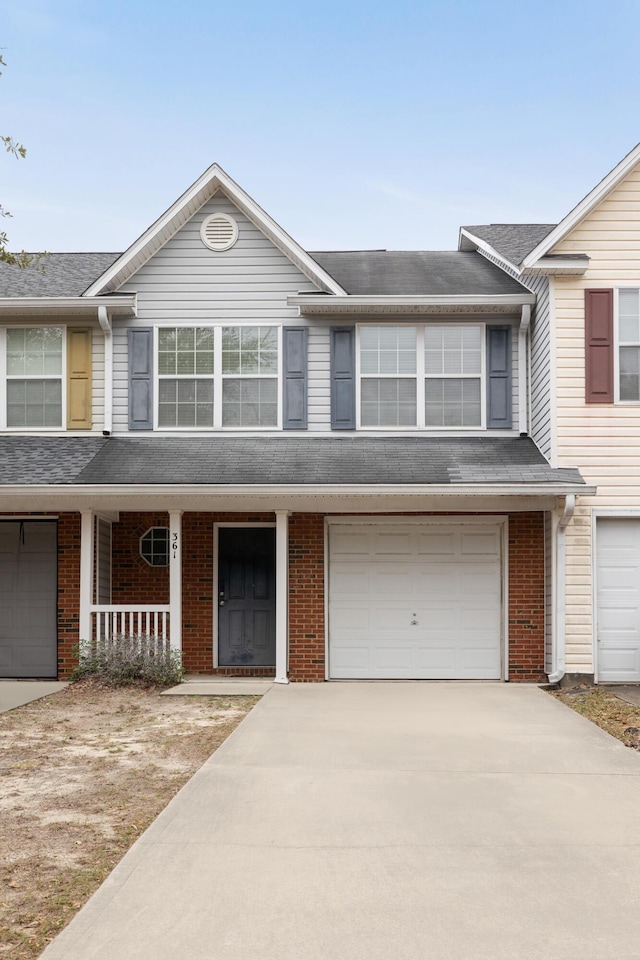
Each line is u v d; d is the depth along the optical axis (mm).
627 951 4285
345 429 14531
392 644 13969
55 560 14070
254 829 6102
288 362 14641
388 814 6457
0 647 14008
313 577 13867
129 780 7465
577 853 5629
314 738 9086
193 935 4477
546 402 13430
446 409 14586
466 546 14047
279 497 13062
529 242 16469
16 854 5641
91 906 4809
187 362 14711
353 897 4938
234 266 14766
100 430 14664
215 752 8414
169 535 13789
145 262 14836
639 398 13203
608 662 13102
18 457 13781
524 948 4320
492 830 6094
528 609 13820
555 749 8625
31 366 14781
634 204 13336
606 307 13250
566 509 12719
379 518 14047
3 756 8367
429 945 4359
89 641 13094
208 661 14234
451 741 8977
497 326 14625
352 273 16188
